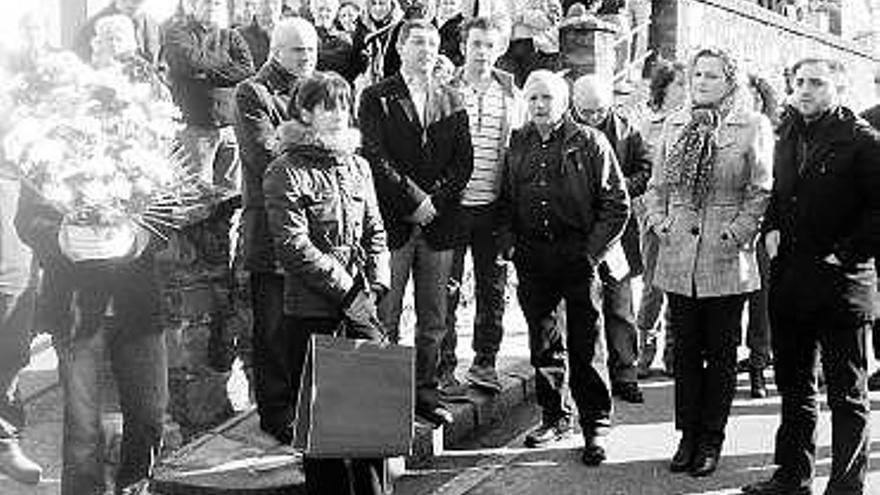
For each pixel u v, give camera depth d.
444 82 9.18
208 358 8.91
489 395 10.05
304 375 6.70
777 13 29.38
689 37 21.64
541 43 15.60
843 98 7.87
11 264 7.62
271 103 8.05
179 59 9.88
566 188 8.70
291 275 6.95
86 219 6.75
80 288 6.94
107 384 8.43
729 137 8.45
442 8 13.21
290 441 8.34
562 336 9.38
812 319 7.73
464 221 9.52
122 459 7.34
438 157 8.82
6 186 7.56
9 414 7.80
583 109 10.30
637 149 10.53
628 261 10.91
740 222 8.28
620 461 9.05
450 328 9.82
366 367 6.65
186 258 8.62
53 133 6.59
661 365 12.34
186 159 8.89
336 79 6.90
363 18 11.93
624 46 18.78
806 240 7.70
